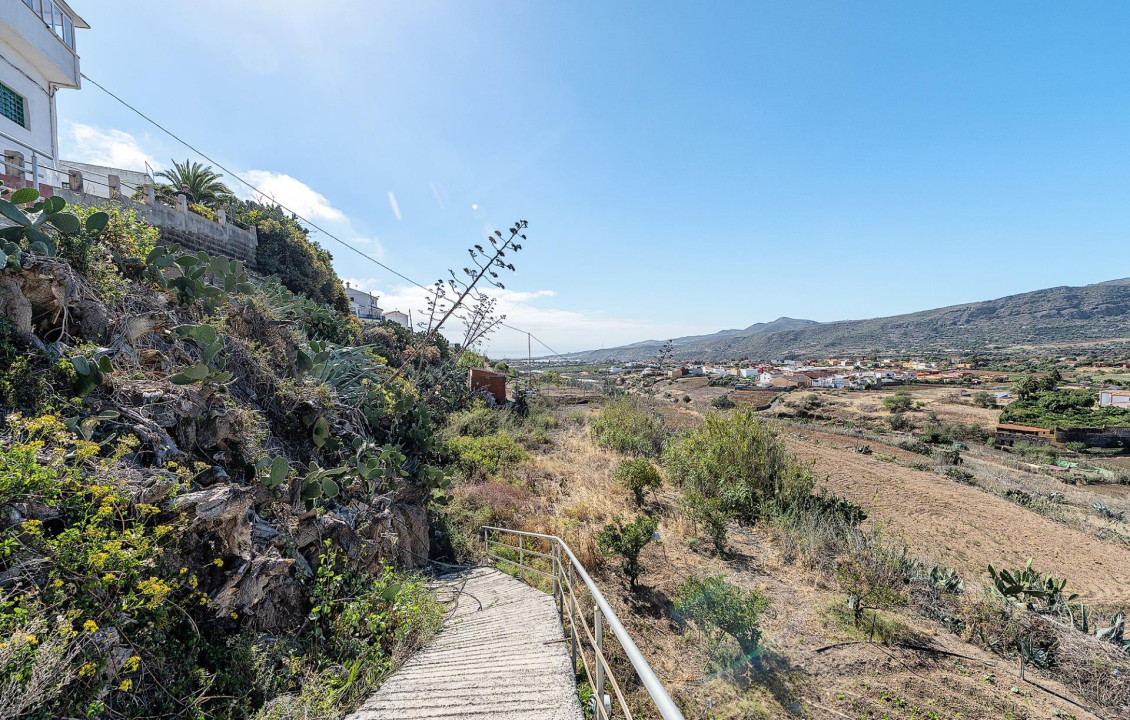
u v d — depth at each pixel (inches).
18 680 77.0
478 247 408.8
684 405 1701.5
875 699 221.0
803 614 293.6
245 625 145.0
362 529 233.8
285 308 365.7
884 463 1023.6
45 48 442.9
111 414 141.3
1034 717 217.8
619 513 444.5
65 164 622.5
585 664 135.4
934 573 385.1
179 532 127.2
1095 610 391.5
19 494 96.0
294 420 251.3
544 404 1076.5
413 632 191.9
